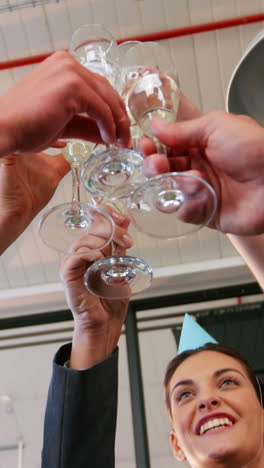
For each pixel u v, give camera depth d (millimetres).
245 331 3766
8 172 826
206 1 2881
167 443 3984
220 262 3719
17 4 2781
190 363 1359
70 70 615
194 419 1190
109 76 840
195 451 1146
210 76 3084
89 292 921
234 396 1209
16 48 2982
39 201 892
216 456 1109
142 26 2939
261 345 3707
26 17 2893
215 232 3662
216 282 3818
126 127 709
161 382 3930
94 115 646
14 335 3939
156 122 650
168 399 1392
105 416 978
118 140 728
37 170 896
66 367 979
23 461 4289
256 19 2877
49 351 4000
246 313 3820
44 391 4137
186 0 2877
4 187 834
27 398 4152
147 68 784
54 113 578
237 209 659
